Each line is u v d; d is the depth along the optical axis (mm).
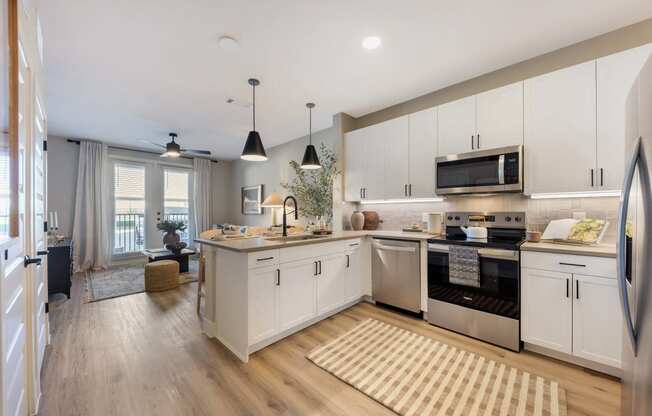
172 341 2312
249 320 2027
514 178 2342
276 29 2027
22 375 1271
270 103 3426
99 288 3832
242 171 6711
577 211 2332
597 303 1795
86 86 2912
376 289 3053
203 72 2643
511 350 2125
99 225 5098
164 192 6098
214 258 2436
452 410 1500
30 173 1399
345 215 3855
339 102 3402
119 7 1779
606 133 1989
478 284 2287
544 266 2000
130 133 4695
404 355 2064
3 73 1002
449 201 3121
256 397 1622
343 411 1515
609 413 1467
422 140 3020
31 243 1437
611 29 2072
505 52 2354
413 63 2516
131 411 1509
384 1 1769
